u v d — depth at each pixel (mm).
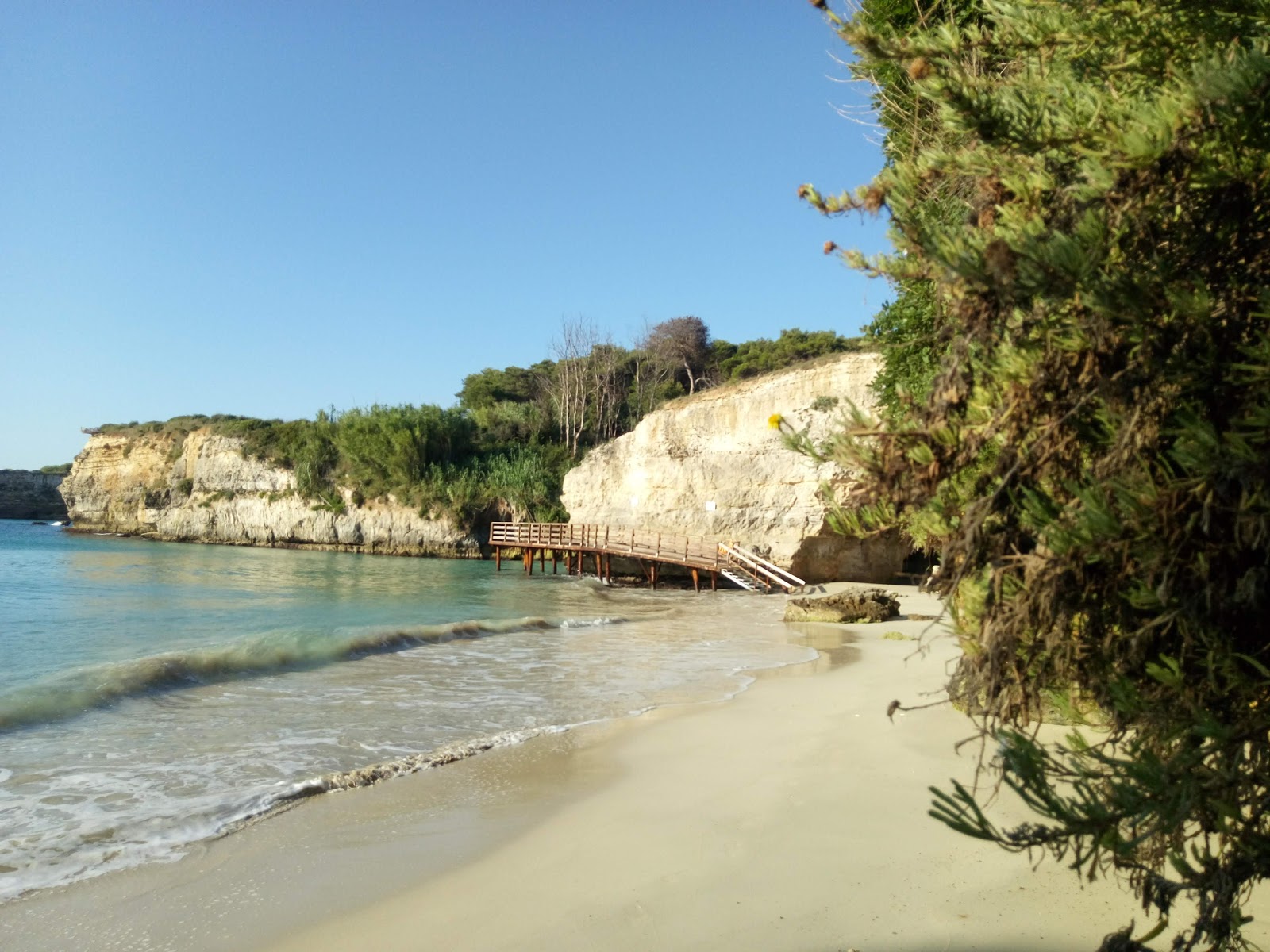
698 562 32188
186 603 24938
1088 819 1881
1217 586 2092
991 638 2355
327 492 59531
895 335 8719
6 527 87562
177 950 4406
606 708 10461
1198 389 2150
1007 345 2443
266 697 11164
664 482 37781
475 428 61750
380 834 6066
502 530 43031
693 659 14750
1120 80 2676
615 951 4191
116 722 9648
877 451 2582
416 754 8328
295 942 4469
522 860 5512
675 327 73875
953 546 2436
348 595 28828
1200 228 2219
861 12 2850
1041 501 2303
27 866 5523
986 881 4664
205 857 5668
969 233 2535
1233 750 1993
